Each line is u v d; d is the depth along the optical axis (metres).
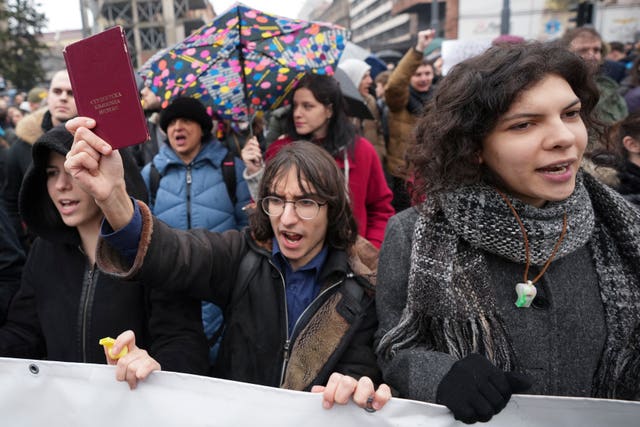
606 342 1.18
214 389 1.18
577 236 1.13
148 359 1.22
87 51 1.13
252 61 2.99
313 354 1.47
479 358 1.03
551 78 1.04
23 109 8.46
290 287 1.58
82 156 1.13
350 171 2.82
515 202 1.13
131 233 1.24
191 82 2.96
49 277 1.66
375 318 1.54
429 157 1.19
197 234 1.50
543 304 1.19
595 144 1.31
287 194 1.51
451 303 1.14
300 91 2.79
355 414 1.11
